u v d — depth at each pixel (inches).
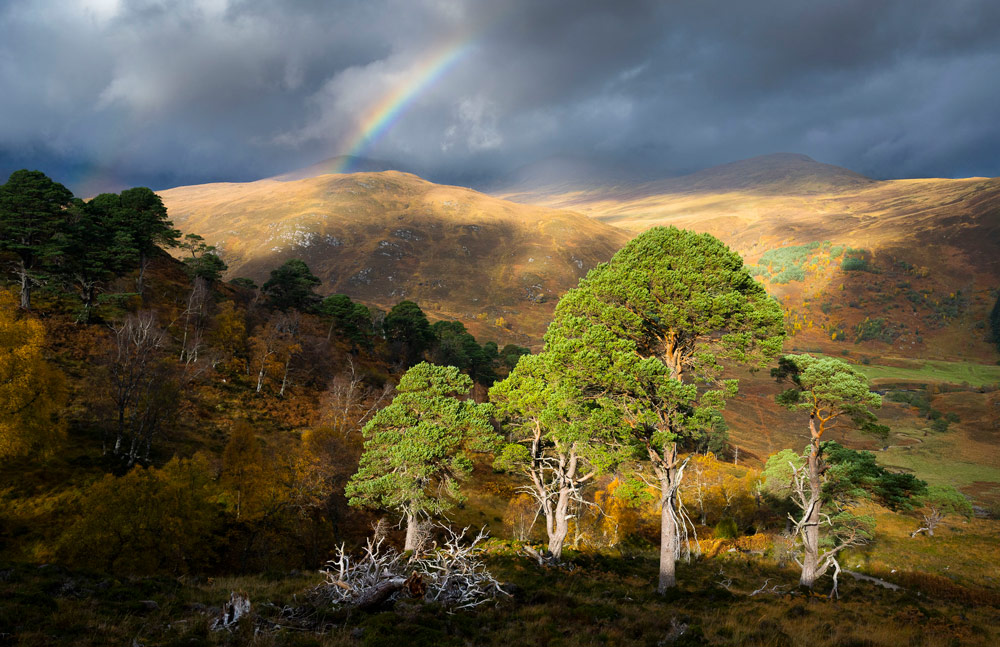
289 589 616.7
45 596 431.2
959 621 803.4
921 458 6456.7
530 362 1177.4
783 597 956.0
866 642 588.4
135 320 2694.4
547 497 1167.6
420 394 1306.6
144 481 1104.8
